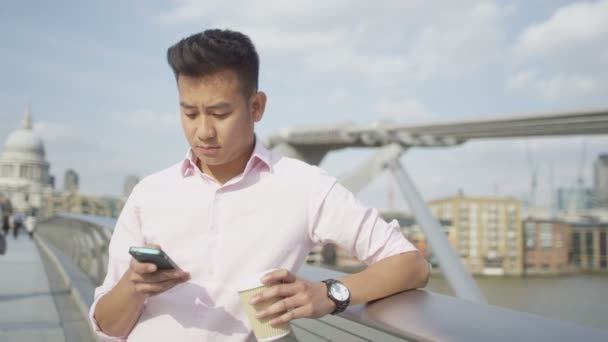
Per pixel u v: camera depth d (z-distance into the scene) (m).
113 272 1.40
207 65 1.16
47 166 131.62
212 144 1.22
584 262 124.50
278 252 1.30
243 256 1.30
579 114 38.97
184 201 1.34
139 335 1.33
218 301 1.30
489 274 116.31
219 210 1.32
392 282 1.22
